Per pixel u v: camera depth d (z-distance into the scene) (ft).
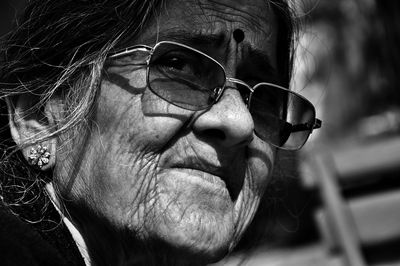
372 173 10.14
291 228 9.31
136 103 5.54
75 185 5.75
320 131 15.85
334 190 10.12
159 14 5.69
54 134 5.83
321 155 10.22
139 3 5.67
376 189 10.21
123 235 5.64
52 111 5.87
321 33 16.62
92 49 5.69
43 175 5.98
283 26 6.59
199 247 5.51
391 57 12.53
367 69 15.25
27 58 5.98
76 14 5.79
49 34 5.88
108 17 5.70
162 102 5.54
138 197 5.54
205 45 5.80
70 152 5.75
